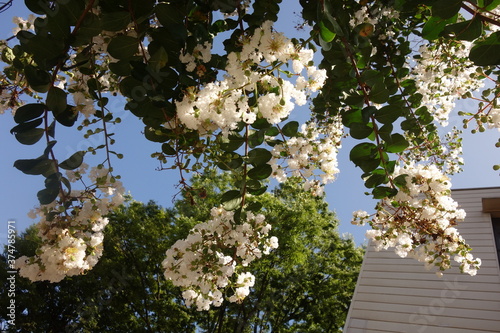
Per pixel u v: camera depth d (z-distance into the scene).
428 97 2.82
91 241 1.75
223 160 1.76
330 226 12.67
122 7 1.40
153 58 1.42
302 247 10.59
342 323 12.53
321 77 1.51
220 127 1.56
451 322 4.65
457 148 3.06
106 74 2.08
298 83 1.57
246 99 1.48
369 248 5.96
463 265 2.07
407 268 5.40
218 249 1.98
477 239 5.71
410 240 2.15
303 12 1.73
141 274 11.98
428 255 2.14
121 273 11.35
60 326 12.55
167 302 12.02
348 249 13.09
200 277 1.93
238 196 1.89
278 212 10.45
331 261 12.76
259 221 2.04
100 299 11.73
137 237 11.45
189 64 1.52
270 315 12.34
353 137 1.79
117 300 11.74
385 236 2.10
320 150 2.09
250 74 1.49
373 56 2.45
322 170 2.10
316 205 11.15
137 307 11.81
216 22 1.82
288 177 2.19
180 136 1.64
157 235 11.55
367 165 1.83
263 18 1.80
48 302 12.28
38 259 1.67
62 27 1.33
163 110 1.58
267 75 1.53
